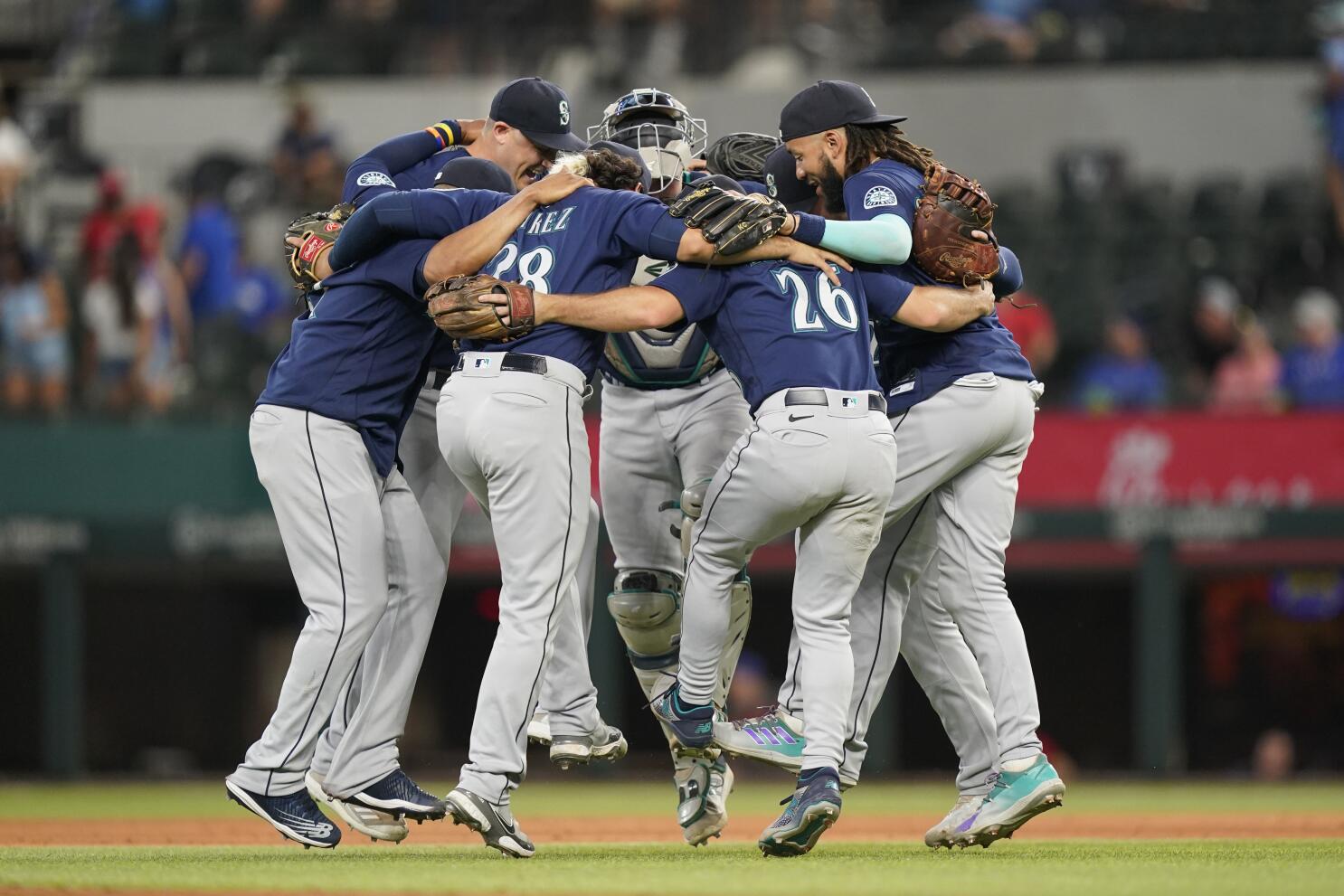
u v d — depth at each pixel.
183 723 52.81
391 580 21.72
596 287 20.11
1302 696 50.38
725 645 22.02
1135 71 61.38
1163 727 44.41
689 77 63.09
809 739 19.67
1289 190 58.09
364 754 21.42
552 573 19.92
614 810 35.44
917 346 21.27
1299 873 17.92
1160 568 44.28
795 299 19.80
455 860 20.02
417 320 21.39
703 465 22.83
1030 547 45.03
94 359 50.72
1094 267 55.53
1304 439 43.88
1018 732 20.88
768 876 17.48
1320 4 63.19
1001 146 61.69
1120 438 44.44
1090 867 18.67
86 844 23.84
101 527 45.78
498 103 22.59
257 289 53.50
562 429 19.84
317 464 20.88
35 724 52.47
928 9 67.31
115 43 64.62
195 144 61.84
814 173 21.50
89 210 57.56
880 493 19.81
